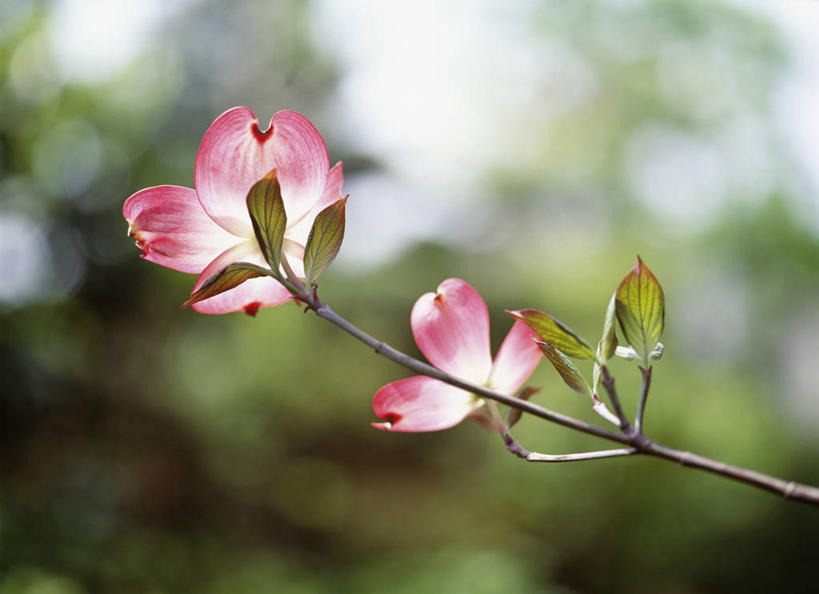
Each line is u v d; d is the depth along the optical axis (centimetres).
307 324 572
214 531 462
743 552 464
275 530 505
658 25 896
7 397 405
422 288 789
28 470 400
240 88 719
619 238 852
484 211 993
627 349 60
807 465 475
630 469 452
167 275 463
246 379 502
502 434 64
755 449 463
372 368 664
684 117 875
